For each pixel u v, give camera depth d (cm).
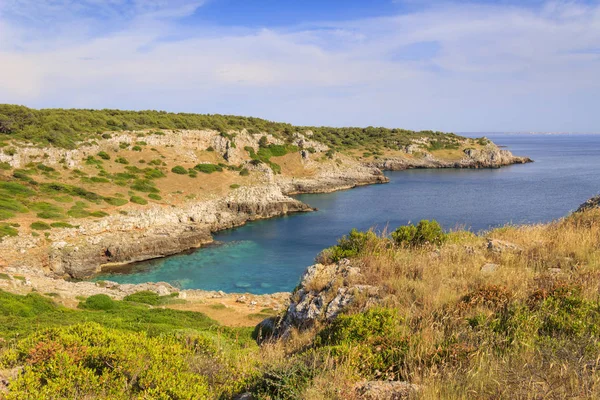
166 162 7881
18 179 5703
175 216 5769
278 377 543
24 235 4150
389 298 880
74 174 6366
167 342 895
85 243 4384
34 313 2080
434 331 663
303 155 10725
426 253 1161
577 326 588
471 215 6281
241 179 8081
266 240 5525
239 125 11638
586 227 1262
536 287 790
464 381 462
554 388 401
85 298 2647
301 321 1065
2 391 598
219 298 3106
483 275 903
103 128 8400
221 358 812
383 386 501
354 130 17412
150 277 4125
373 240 1304
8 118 6938
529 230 1347
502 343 582
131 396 628
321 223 6397
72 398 586
